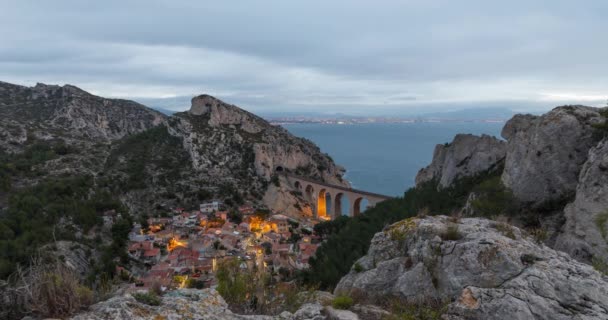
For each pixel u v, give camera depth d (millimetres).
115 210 102438
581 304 10703
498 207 39500
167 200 141250
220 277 13922
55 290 8758
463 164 74938
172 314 9398
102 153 168625
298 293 13969
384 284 14883
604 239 24938
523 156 41094
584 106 40062
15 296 8602
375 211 81250
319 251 67812
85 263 68375
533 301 10695
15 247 58750
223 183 162875
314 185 163875
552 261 12523
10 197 88438
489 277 12273
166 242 100000
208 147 181625
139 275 73500
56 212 83188
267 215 142625
